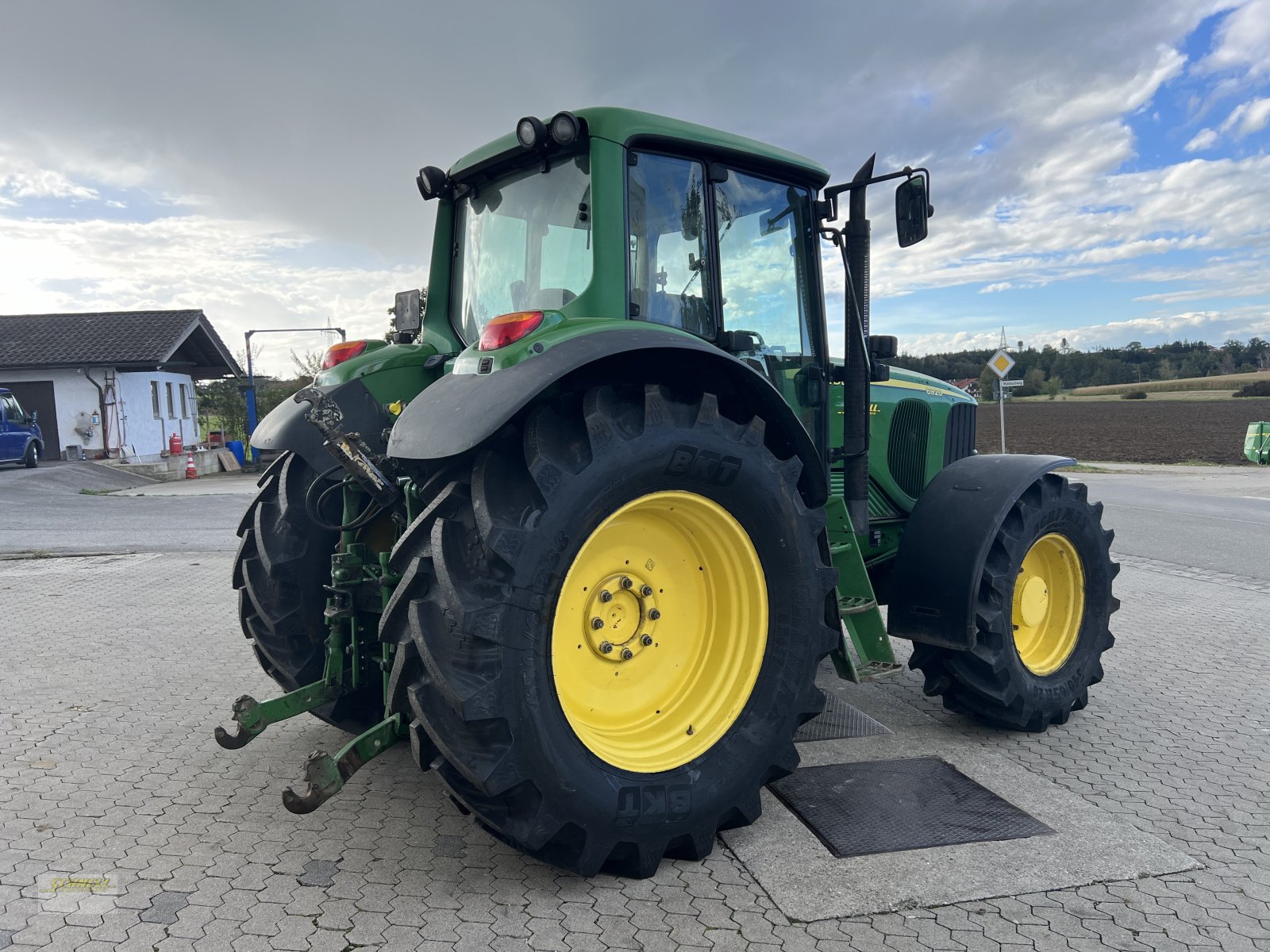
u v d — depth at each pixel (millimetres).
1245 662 4883
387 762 3424
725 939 2223
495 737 2270
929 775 3283
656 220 3072
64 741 3582
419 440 2393
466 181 3592
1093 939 2223
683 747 2654
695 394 2764
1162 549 8828
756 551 2750
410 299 3979
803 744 3621
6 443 18734
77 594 6473
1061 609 3998
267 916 2311
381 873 2555
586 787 2373
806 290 3650
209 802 3025
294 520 3332
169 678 4414
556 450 2387
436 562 2303
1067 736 3736
